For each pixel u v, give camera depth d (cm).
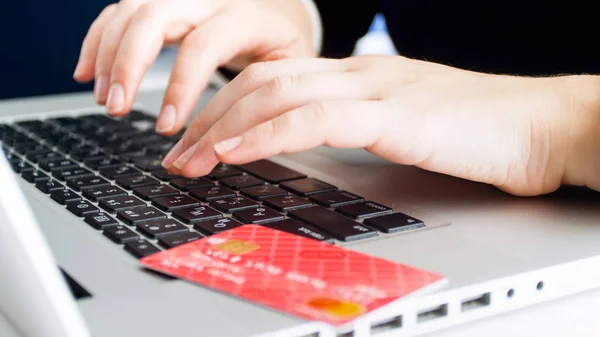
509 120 50
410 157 48
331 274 36
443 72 54
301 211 46
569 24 105
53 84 176
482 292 36
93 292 34
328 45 118
